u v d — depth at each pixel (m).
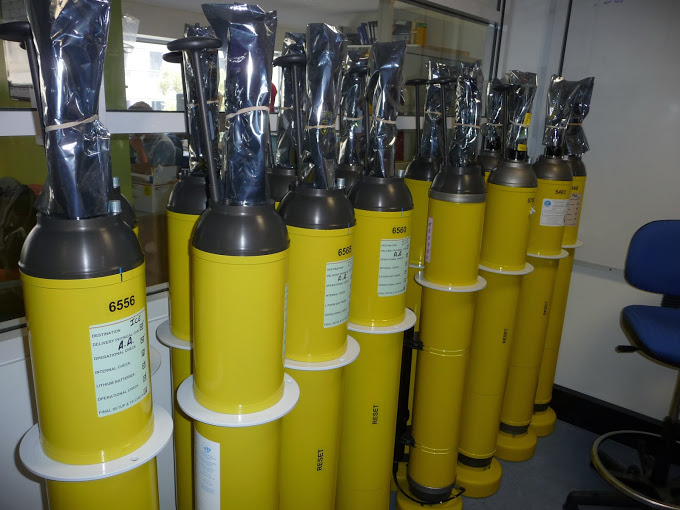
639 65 1.97
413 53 1.94
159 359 1.08
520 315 1.89
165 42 1.32
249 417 0.88
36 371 0.73
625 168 2.06
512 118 1.63
